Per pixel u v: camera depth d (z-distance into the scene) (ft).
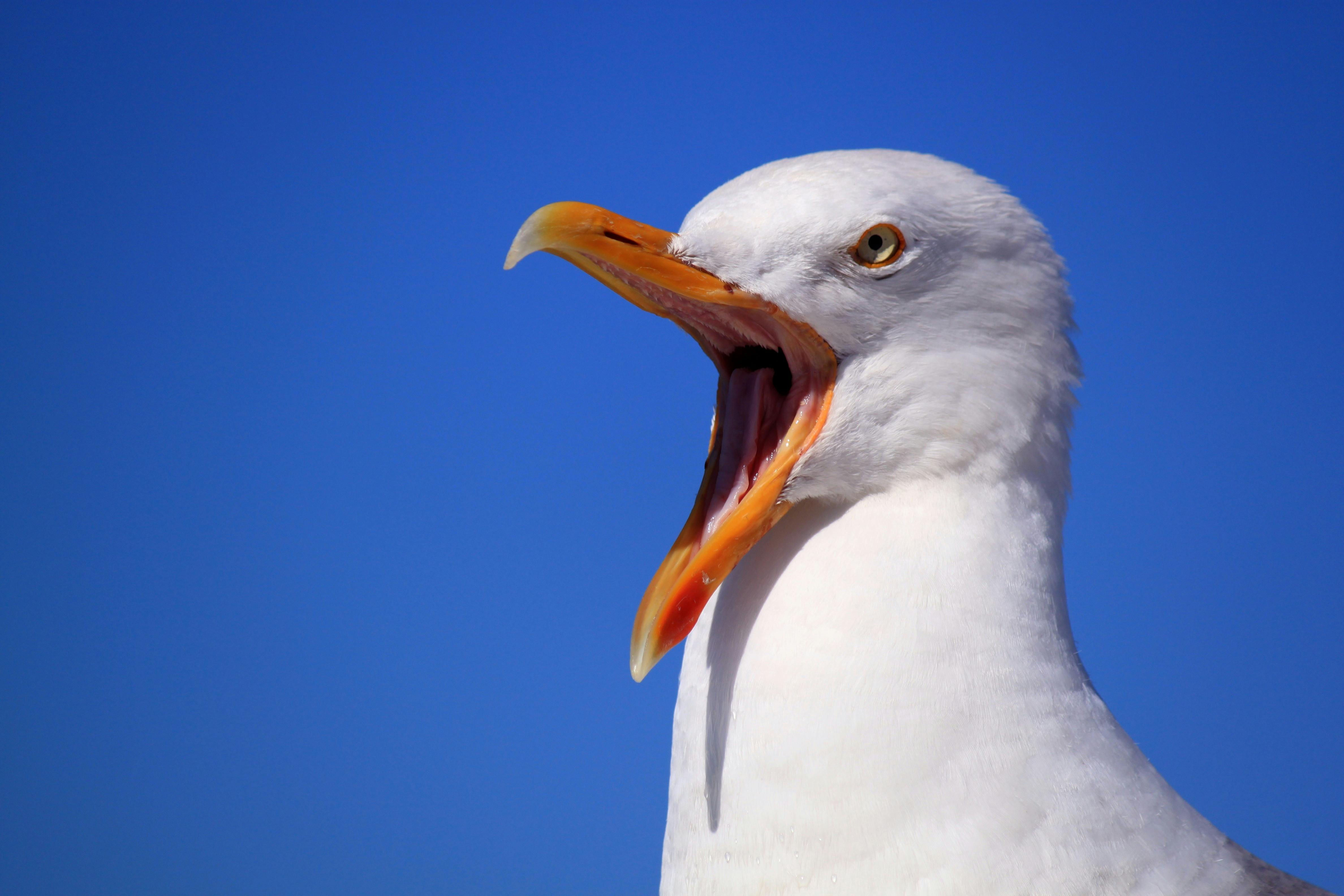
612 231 4.26
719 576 4.24
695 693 4.24
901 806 4.12
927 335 4.24
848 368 4.25
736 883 4.17
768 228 4.24
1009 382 4.23
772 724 4.16
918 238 4.23
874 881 4.12
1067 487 4.26
